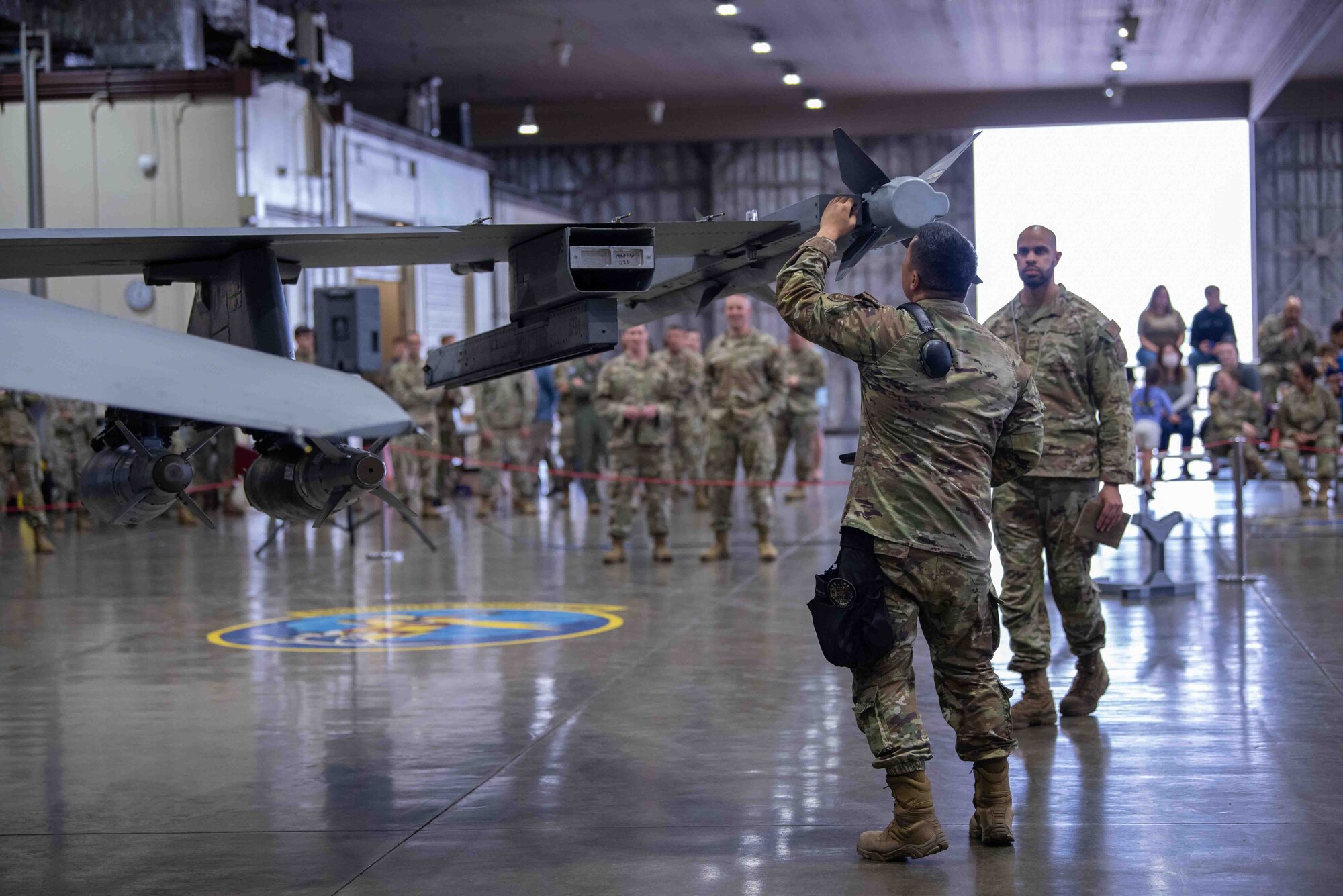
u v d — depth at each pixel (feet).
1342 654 22.08
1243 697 19.15
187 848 13.34
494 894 11.82
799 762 16.08
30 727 18.79
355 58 91.76
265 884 12.25
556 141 108.37
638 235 12.90
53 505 50.21
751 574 34.68
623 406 36.86
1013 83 102.12
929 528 12.41
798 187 107.34
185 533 48.75
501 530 47.50
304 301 62.44
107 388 8.28
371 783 15.62
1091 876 11.94
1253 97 100.01
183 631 27.12
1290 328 60.29
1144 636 24.17
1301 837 12.89
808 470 56.34
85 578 36.17
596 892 11.83
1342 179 101.04
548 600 30.73
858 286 107.76
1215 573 32.32
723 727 17.99
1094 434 17.81
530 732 17.90
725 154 108.27
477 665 22.77
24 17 59.67
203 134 57.41
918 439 12.49
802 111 106.42
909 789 12.39
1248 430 55.11
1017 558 17.94
